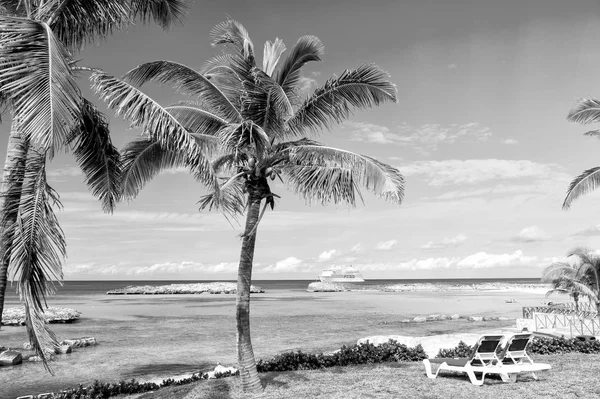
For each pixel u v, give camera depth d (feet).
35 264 22.98
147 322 145.38
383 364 43.19
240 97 35.55
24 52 19.76
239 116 36.29
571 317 71.20
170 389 37.14
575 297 80.28
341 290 534.78
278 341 94.12
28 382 58.39
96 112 29.91
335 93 34.53
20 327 123.34
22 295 22.50
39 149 23.20
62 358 76.38
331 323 133.18
